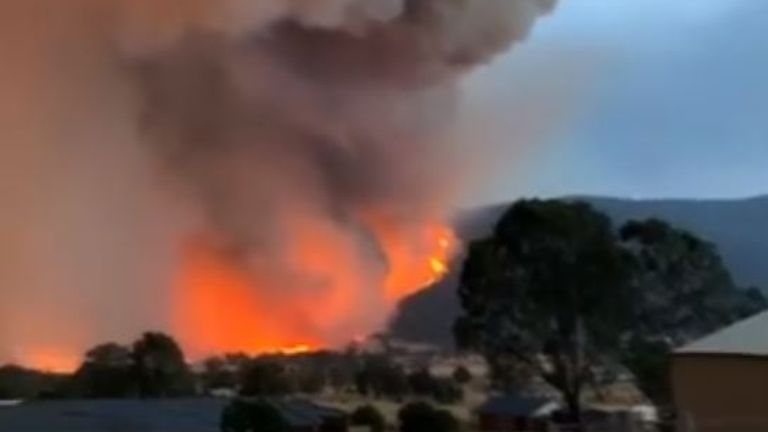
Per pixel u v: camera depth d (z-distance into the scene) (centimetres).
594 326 3378
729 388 1359
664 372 3219
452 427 3152
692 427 1331
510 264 3444
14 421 2767
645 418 2470
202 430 2747
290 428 2925
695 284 3522
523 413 3161
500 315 3447
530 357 3409
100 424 2755
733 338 1409
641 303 3447
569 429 2631
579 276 3391
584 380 3347
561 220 3409
